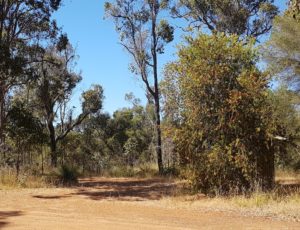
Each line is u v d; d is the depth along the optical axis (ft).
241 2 102.32
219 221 36.81
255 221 36.60
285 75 48.01
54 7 79.82
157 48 105.09
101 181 81.51
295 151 60.85
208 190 52.60
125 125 178.81
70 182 75.31
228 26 101.50
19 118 81.00
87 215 40.29
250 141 50.88
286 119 48.60
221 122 51.19
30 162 91.09
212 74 51.72
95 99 124.47
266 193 47.50
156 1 104.53
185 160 53.83
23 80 82.84
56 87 111.04
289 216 38.11
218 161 50.72
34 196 56.13
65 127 122.52
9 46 77.51
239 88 52.19
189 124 52.70
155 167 104.32
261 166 51.47
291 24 47.47
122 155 160.45
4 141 82.33
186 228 33.55
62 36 85.46
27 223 35.24
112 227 33.76
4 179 67.15
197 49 53.11
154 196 55.88
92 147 160.15
